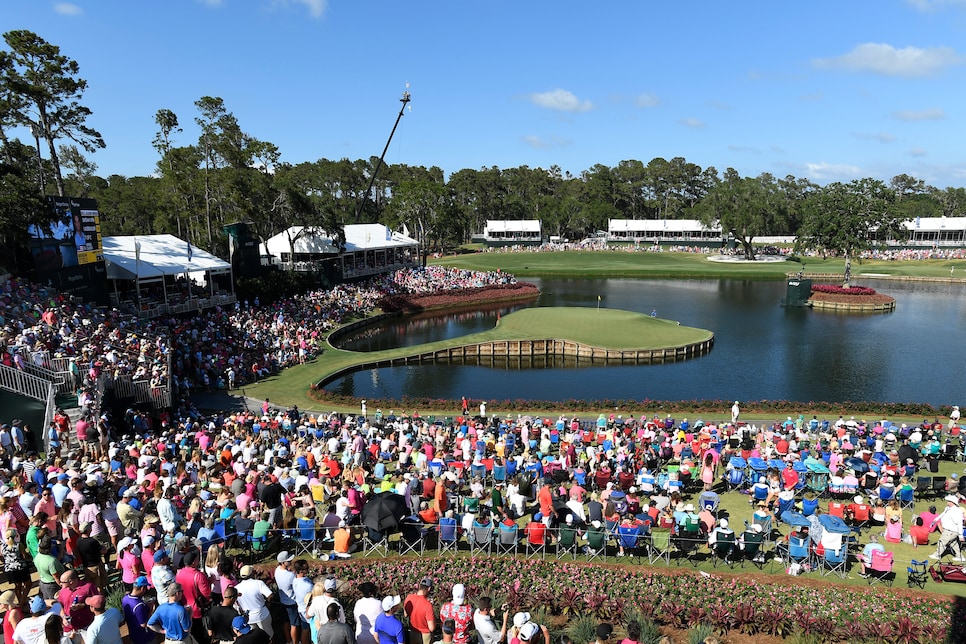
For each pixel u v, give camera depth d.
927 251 138.25
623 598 15.71
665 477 23.34
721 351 59.53
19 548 13.85
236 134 78.69
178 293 60.28
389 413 39.03
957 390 46.31
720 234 165.00
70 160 98.50
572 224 182.12
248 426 30.55
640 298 94.31
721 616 15.02
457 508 20.14
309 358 52.97
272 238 91.50
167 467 20.88
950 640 14.45
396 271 99.31
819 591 16.12
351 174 177.88
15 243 42.03
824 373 51.28
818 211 100.19
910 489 21.83
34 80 53.88
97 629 9.58
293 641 12.34
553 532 18.92
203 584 11.70
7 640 10.30
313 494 20.47
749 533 17.80
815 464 23.23
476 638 12.97
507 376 52.38
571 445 25.94
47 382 27.73
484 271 119.50
